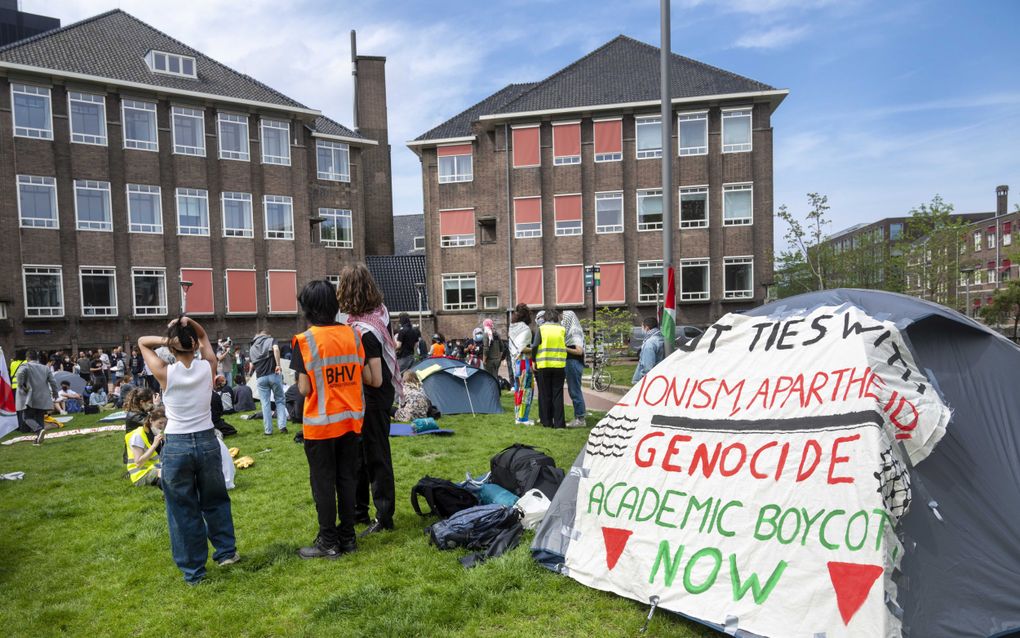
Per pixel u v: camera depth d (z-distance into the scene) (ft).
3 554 16.61
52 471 27.78
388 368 17.08
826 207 98.12
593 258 104.27
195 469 14.44
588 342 75.41
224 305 98.43
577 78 109.50
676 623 11.68
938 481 11.13
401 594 13.12
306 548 15.49
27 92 84.89
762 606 10.84
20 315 83.92
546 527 14.94
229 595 13.55
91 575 15.07
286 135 104.58
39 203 85.61
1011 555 10.70
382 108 136.05
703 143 101.24
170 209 94.48
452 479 22.15
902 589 9.87
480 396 39.93
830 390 11.95
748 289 100.78
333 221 113.91
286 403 38.70
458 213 111.75
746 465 12.28
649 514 13.17
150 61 95.50
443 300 112.37
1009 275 189.98
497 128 106.52
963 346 13.00
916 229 116.37
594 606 12.48
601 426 15.30
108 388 68.54
